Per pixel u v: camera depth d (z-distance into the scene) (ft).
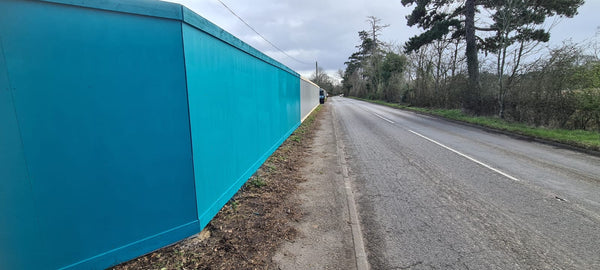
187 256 8.93
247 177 15.80
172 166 8.97
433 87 86.79
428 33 66.59
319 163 21.97
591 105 34.32
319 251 9.68
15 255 6.81
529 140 33.01
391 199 14.98
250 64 16.33
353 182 17.85
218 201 11.65
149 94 8.21
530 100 42.39
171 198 9.11
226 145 12.60
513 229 11.58
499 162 22.62
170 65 8.50
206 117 10.46
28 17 6.31
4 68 6.18
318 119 56.85
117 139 7.83
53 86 6.76
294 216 12.35
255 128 17.57
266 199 14.12
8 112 6.31
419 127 45.21
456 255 9.74
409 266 9.15
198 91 9.77
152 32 8.07
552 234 11.14
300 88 43.88
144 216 8.64
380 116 65.51
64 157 7.12
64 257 7.45
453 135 36.83
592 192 15.80
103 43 7.29
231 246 9.64
